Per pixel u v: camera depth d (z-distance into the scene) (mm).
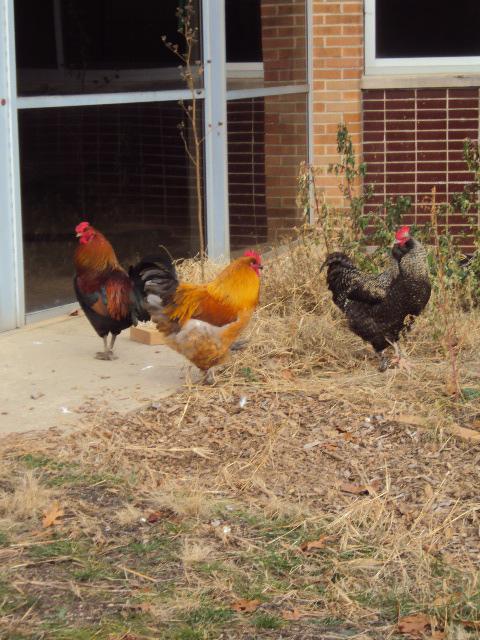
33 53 7672
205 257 8820
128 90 8227
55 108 7832
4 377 7121
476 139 9617
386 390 6922
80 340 7680
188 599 5539
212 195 8867
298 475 6258
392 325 7109
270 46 9242
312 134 9695
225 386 7004
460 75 9547
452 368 6949
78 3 7871
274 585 5625
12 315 7789
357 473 6266
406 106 9656
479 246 8141
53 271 8031
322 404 6820
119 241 8352
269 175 9352
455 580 5641
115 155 8234
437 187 9688
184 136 8672
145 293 7035
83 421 6645
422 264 7023
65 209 8008
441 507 6027
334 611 5508
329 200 9688
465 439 6469
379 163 9711
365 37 9711
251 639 5383
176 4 8438
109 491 6125
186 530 5898
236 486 6184
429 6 9797
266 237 9398
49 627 5426
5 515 5965
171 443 6504
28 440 6465
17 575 5656
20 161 7691
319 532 5895
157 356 7461
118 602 5539
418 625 5430
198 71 8445
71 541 5832
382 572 5695
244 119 9102
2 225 7652
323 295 7941
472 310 7793
